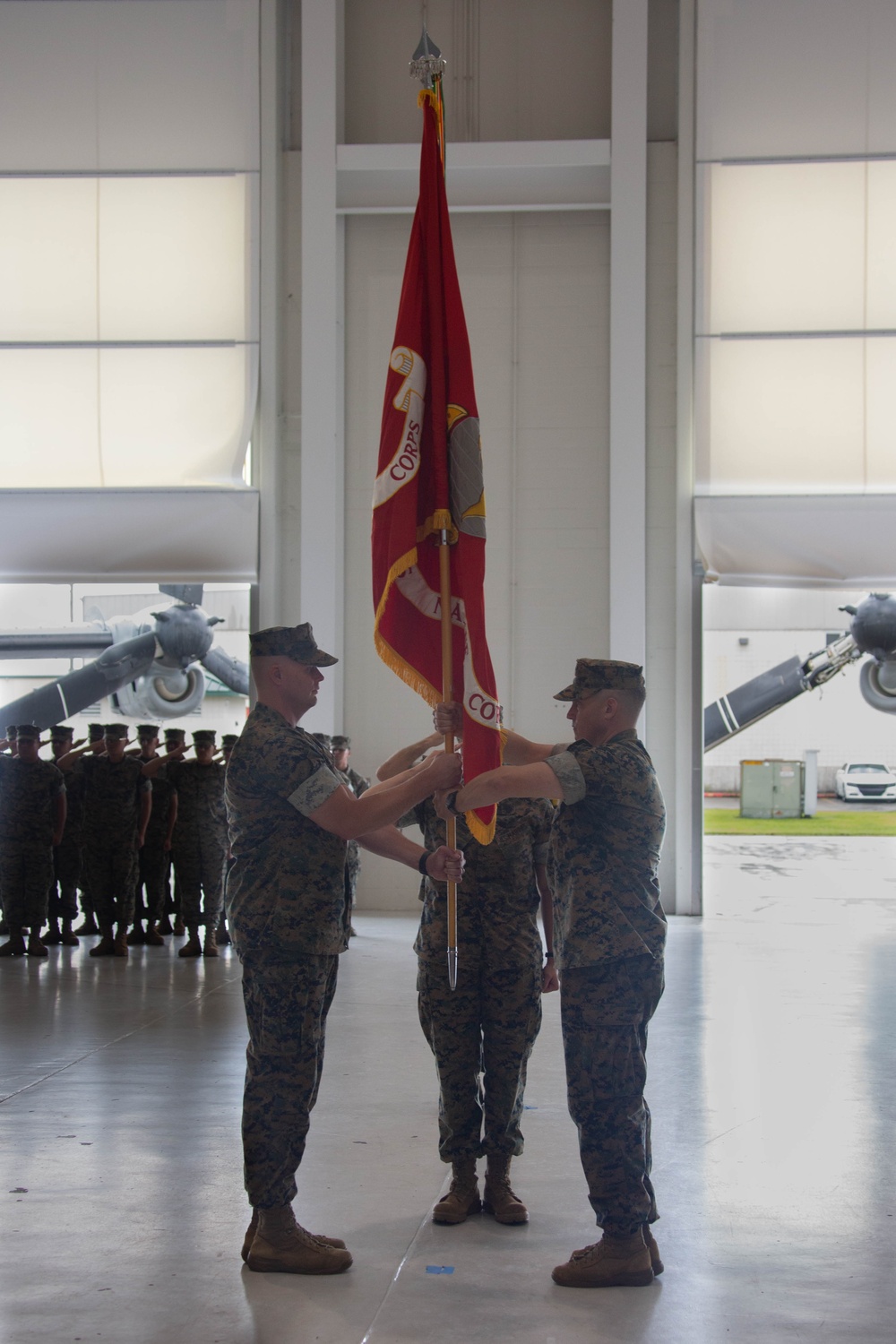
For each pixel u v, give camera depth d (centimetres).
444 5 1121
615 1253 305
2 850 868
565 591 1096
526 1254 327
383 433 365
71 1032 609
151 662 1631
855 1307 294
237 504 1088
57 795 878
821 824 2352
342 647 1111
